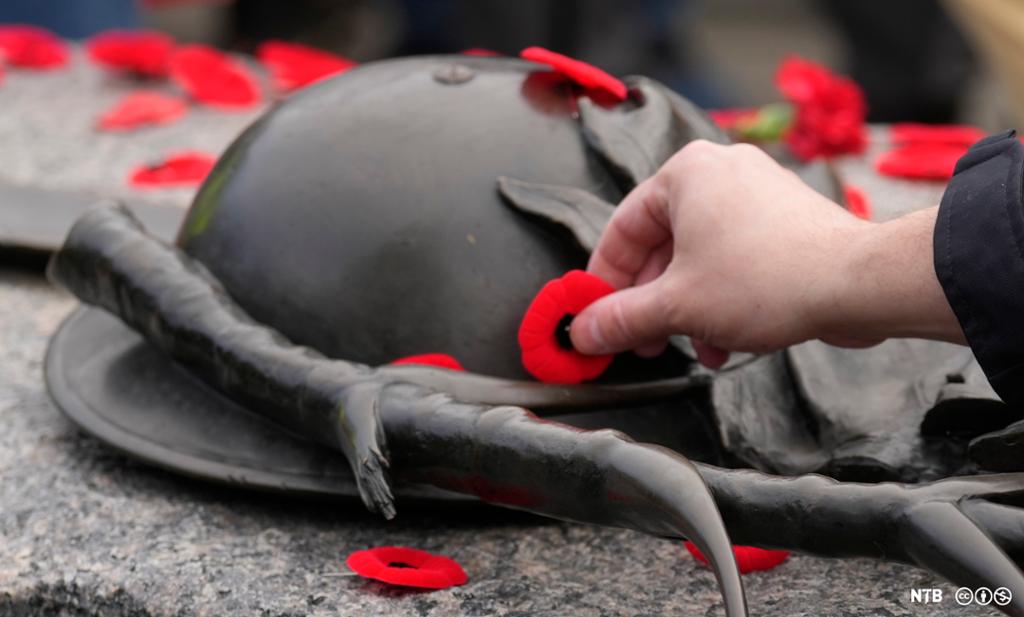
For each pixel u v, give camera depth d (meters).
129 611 1.21
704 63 4.05
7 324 1.48
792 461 1.22
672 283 1.21
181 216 1.58
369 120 1.29
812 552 1.12
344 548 1.24
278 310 1.27
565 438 1.15
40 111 2.02
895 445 1.21
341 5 3.85
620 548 1.23
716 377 1.25
